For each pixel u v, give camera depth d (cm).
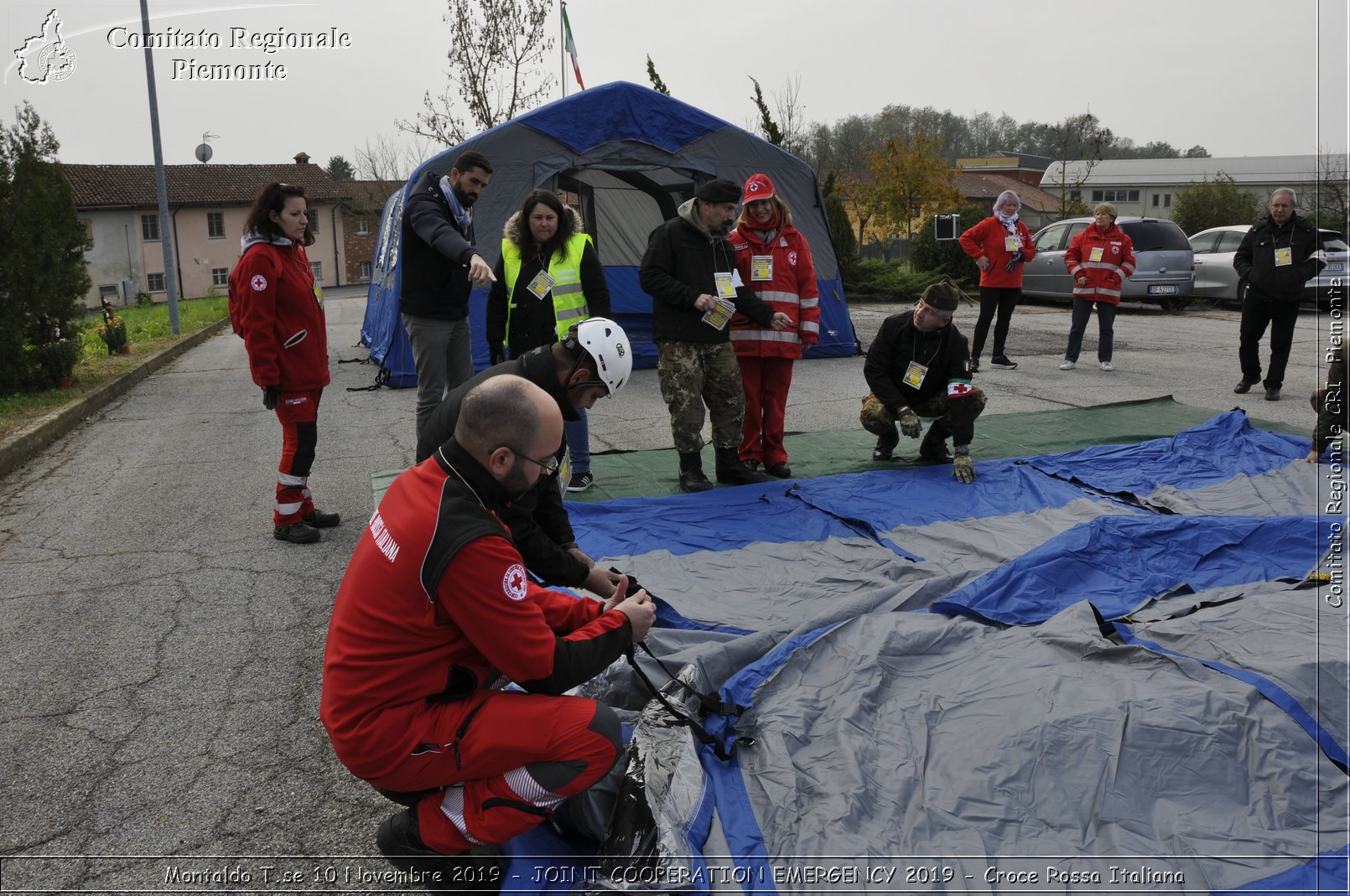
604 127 935
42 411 879
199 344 1706
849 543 458
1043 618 362
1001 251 1000
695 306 519
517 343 518
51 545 519
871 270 2097
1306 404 812
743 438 581
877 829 240
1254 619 325
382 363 1055
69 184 1040
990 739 269
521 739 220
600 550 454
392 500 224
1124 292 1563
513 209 923
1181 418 731
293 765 301
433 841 229
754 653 327
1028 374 988
